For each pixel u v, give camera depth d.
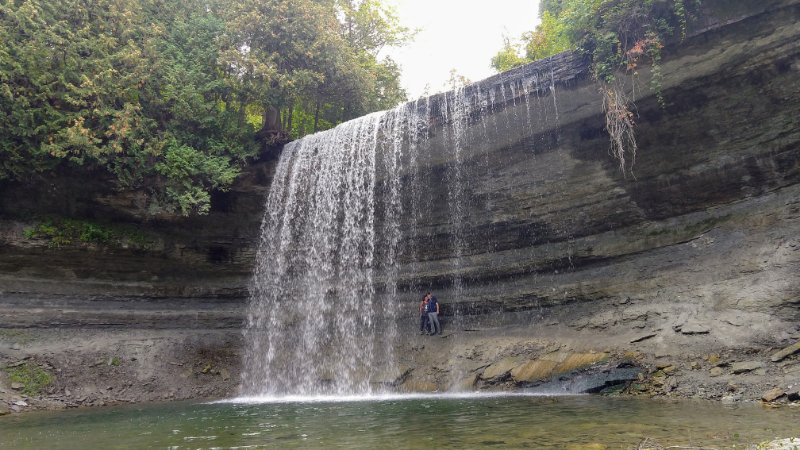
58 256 16.12
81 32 15.52
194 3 20.75
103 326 16.58
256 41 20.06
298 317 18.80
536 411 8.75
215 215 18.70
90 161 15.81
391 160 17.45
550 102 14.38
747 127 11.95
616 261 13.84
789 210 11.39
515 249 15.75
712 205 12.61
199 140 18.28
